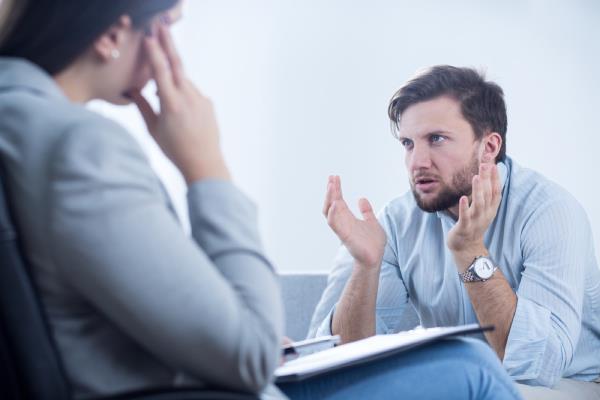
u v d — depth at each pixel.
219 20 3.10
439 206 1.82
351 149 3.12
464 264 1.69
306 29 3.13
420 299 1.92
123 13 0.74
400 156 3.11
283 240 3.12
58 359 0.67
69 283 0.67
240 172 3.12
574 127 3.05
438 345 0.92
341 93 3.12
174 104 0.77
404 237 1.95
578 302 1.71
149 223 0.66
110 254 0.64
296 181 3.13
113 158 0.66
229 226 0.74
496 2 3.08
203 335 0.66
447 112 1.80
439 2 3.11
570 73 3.06
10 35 0.74
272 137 3.12
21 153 0.67
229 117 3.10
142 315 0.65
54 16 0.73
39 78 0.73
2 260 0.65
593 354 1.86
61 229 0.64
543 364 1.62
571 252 1.73
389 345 0.87
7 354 0.66
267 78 3.12
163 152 0.79
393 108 1.87
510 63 3.07
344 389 0.90
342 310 1.78
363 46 3.12
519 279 1.81
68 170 0.64
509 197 1.83
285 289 2.13
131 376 0.70
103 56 0.75
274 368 0.70
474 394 0.89
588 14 3.06
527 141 3.05
